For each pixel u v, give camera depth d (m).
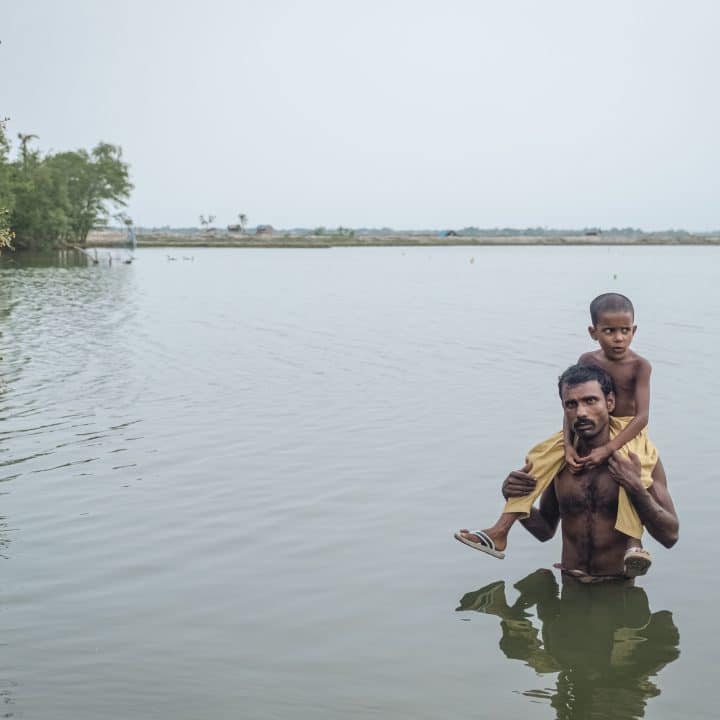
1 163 77.88
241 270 69.44
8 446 11.20
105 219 119.38
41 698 5.11
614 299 7.03
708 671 5.46
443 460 10.45
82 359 19.03
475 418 12.78
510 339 22.52
